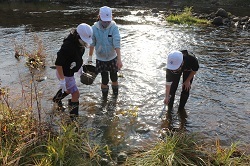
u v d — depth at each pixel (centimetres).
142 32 1390
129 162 452
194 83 772
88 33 518
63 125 501
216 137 535
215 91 727
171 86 600
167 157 442
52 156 430
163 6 2542
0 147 428
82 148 464
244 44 1194
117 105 648
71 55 529
